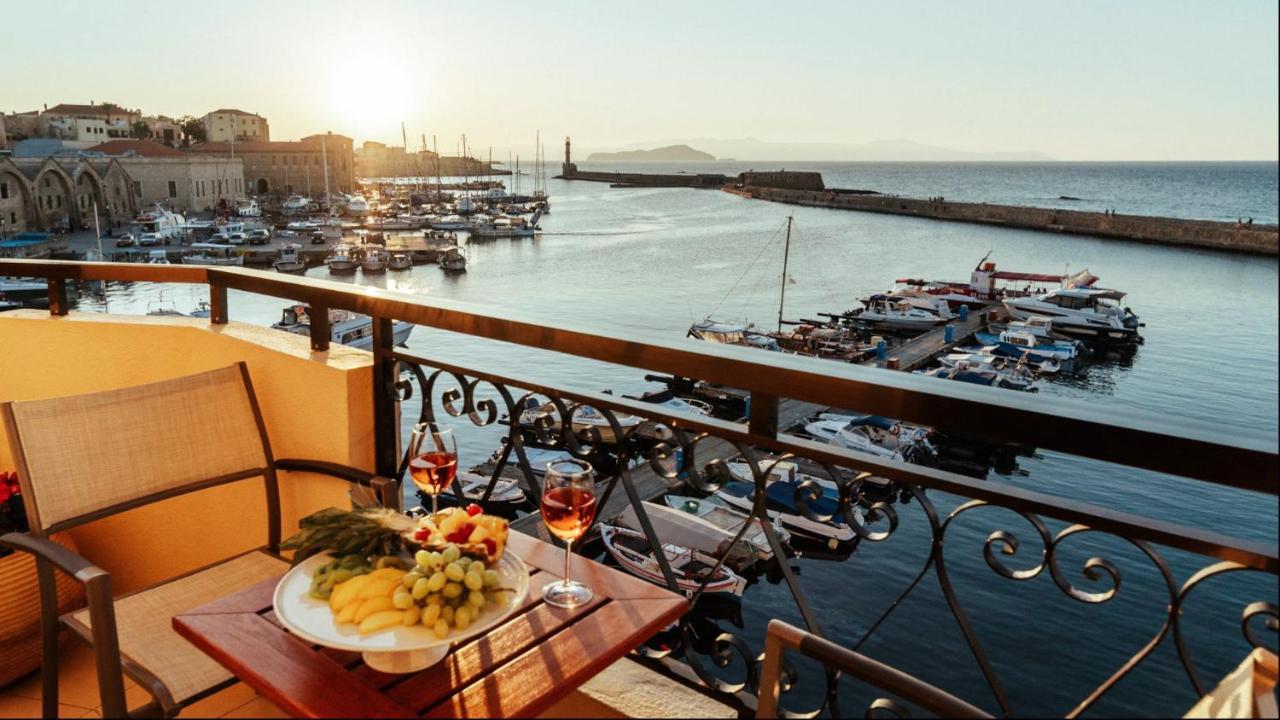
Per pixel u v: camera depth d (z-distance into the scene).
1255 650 0.99
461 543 1.50
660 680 2.08
